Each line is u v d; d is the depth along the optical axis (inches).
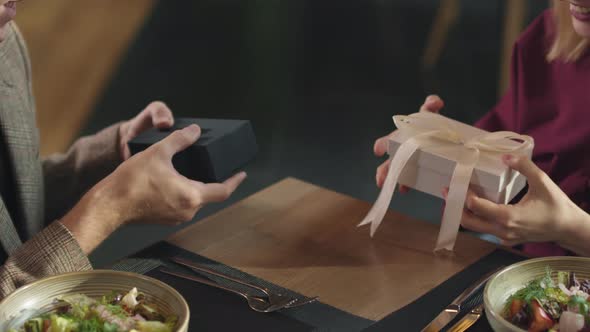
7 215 44.6
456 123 44.9
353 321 36.5
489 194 40.8
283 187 50.3
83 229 39.2
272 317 36.6
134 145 42.7
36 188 49.9
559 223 40.1
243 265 41.4
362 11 178.4
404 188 48.7
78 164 53.9
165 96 140.7
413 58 159.0
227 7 178.2
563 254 53.4
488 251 43.5
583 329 32.3
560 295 34.7
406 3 182.4
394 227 45.8
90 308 32.8
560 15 53.7
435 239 44.6
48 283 34.3
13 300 33.1
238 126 43.4
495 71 153.8
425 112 46.3
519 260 42.5
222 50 159.5
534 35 57.8
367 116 137.1
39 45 155.5
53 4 174.4
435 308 37.8
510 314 34.3
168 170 39.3
